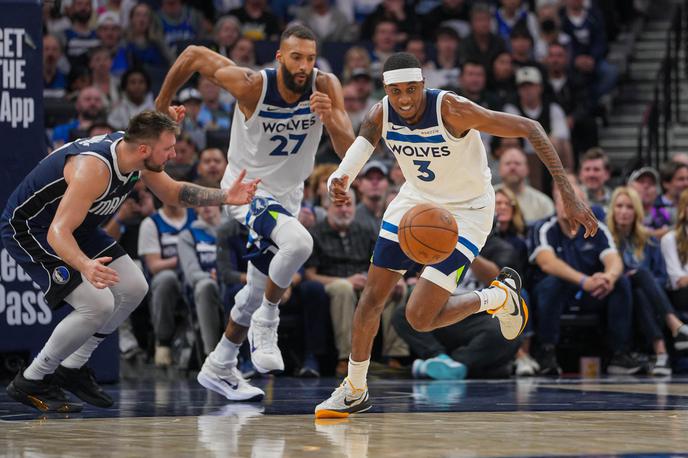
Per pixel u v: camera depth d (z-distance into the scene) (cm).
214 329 1360
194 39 1947
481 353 1355
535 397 1028
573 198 771
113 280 787
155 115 831
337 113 943
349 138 934
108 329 891
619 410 884
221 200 895
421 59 2055
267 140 970
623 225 1517
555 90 2122
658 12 2697
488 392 1095
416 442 659
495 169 1764
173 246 1443
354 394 820
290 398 1027
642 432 717
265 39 2130
